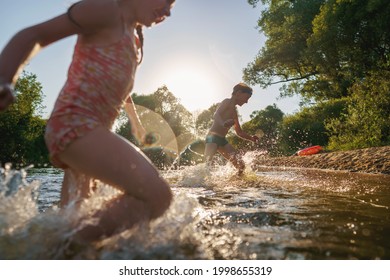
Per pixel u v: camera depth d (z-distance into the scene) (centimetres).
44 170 909
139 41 223
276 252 169
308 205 298
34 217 176
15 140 1858
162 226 182
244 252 167
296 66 2259
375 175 609
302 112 2191
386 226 221
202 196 354
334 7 1636
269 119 3219
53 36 173
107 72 181
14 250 158
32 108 1975
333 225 223
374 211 271
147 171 175
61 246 160
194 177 495
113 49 184
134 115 257
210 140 605
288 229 212
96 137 171
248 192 389
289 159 1158
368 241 188
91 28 179
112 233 167
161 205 177
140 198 173
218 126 608
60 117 174
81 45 185
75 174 197
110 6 181
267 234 199
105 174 171
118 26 187
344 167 765
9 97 144
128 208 171
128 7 195
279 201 321
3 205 182
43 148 2022
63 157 176
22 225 172
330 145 1436
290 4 2298
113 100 186
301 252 169
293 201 320
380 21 1477
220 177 545
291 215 254
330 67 1831
